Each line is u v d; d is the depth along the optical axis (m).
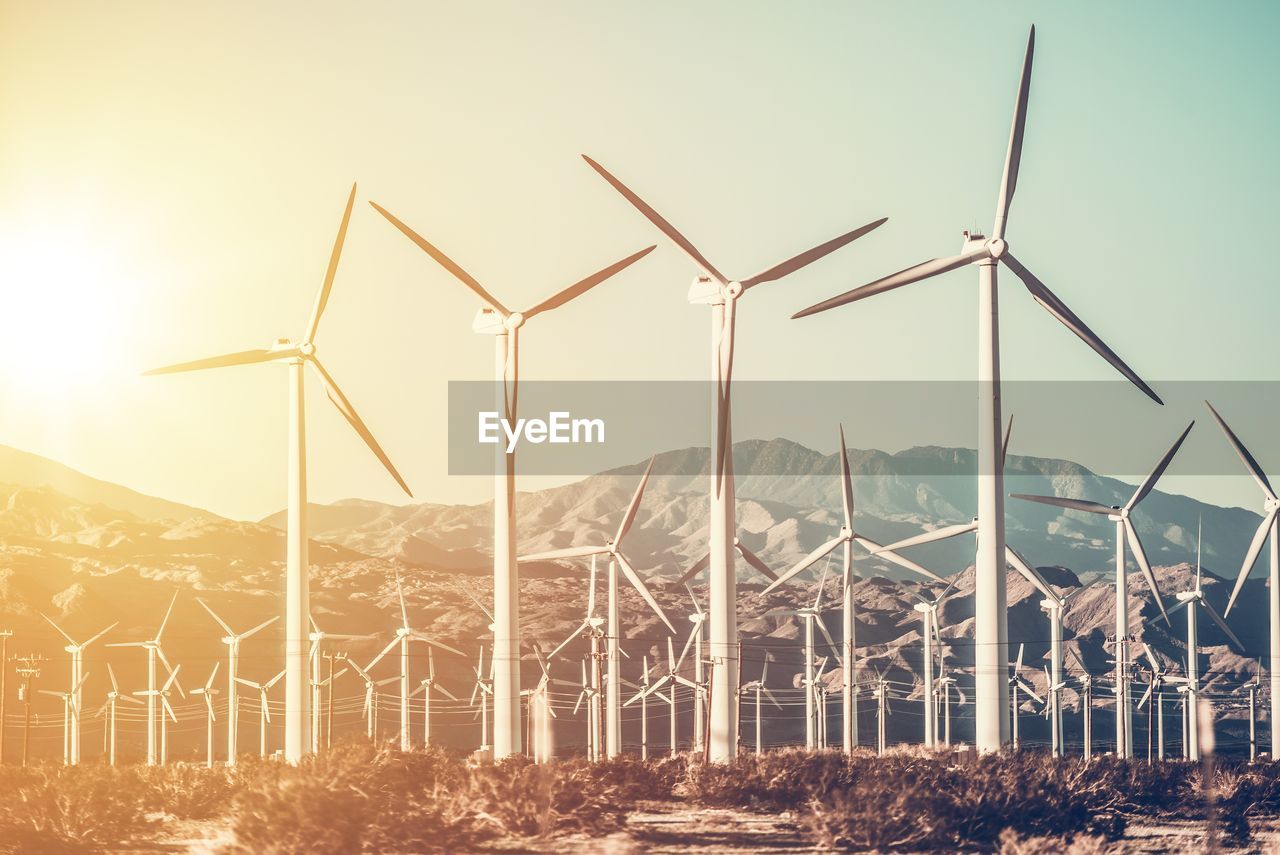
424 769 54.56
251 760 72.75
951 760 60.75
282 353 70.00
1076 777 55.69
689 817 50.31
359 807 45.16
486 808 46.50
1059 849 44.41
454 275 70.81
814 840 46.09
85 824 48.75
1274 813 60.06
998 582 56.91
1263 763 78.50
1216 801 58.03
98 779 59.41
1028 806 50.44
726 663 62.75
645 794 55.59
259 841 43.56
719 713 62.12
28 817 49.75
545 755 51.41
